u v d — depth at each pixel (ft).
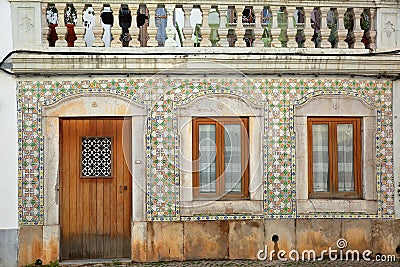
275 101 19.01
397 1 18.99
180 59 18.20
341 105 19.26
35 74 18.13
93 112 18.56
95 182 18.99
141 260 18.71
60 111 18.45
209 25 20.48
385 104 19.26
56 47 18.01
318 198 19.35
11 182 18.19
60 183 18.76
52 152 18.45
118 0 18.19
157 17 21.61
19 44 17.93
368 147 19.38
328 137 19.53
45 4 18.11
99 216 19.02
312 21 21.54
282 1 18.62
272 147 19.04
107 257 19.04
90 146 18.94
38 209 18.30
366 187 19.33
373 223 19.19
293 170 19.06
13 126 18.20
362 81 19.20
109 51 18.17
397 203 19.26
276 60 18.42
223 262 18.66
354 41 19.19
